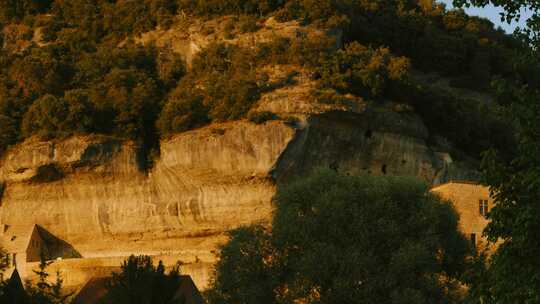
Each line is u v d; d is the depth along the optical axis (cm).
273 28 11181
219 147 10088
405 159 10462
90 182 10588
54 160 10500
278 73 10550
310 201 6844
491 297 3888
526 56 4122
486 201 7800
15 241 10588
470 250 6619
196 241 10231
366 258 6197
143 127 10756
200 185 10194
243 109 10238
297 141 9938
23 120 10944
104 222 10525
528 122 3997
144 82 11244
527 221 3781
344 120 10150
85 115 10681
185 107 10500
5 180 10750
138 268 5928
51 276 9856
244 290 6394
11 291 6116
